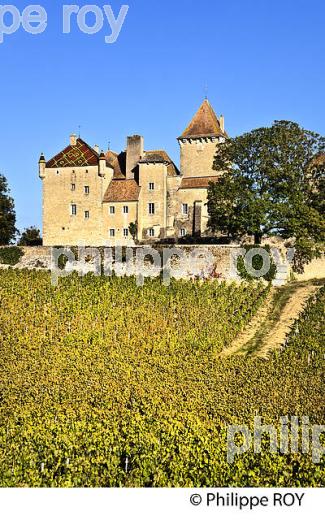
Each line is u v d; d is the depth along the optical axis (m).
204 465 27.94
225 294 60.19
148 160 82.94
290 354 46.81
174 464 27.81
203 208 81.19
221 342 49.47
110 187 84.50
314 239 64.94
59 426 30.92
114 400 36.34
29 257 70.25
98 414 33.72
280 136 64.88
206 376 41.53
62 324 50.72
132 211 82.31
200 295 59.34
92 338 48.09
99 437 29.73
